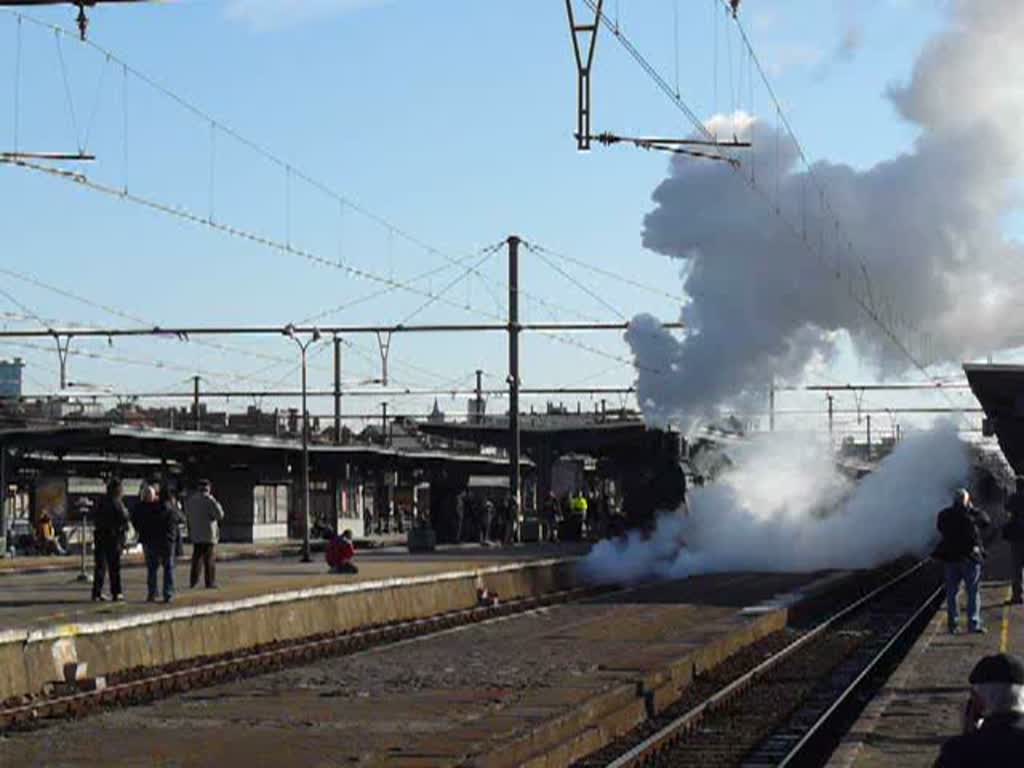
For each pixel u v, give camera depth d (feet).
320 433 333.21
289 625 96.84
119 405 316.40
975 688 24.76
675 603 117.29
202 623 86.84
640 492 157.79
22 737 54.95
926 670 68.95
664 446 157.79
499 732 52.01
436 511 199.62
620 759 53.21
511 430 182.39
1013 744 22.63
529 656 80.23
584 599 126.62
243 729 55.67
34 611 84.99
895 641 96.22
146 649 80.53
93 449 185.16
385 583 110.52
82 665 73.10
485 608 119.96
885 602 136.46
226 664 79.25
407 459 234.17
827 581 139.54
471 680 69.77
